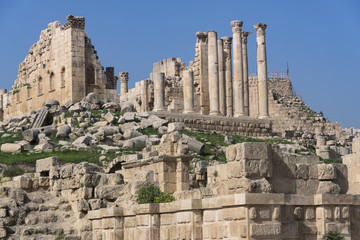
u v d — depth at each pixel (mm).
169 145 43125
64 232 36531
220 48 85062
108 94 82062
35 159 51406
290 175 29172
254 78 108500
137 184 36219
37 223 37125
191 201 30438
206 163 45969
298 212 28875
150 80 83438
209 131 68312
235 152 28547
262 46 79875
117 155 53500
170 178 40312
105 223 35281
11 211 36688
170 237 31969
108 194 37844
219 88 84125
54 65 83938
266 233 27547
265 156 28297
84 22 81312
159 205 32656
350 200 29344
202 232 30312
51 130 62719
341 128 104125
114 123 65125
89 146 57000
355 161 36312
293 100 110000
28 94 90625
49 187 41781
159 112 69938
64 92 81625
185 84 76625
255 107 108062
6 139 61875
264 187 27922
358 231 29906
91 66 81500
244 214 27609
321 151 66562
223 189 30094
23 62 93875
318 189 29500
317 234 28984
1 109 98750
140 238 33125
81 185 39031
